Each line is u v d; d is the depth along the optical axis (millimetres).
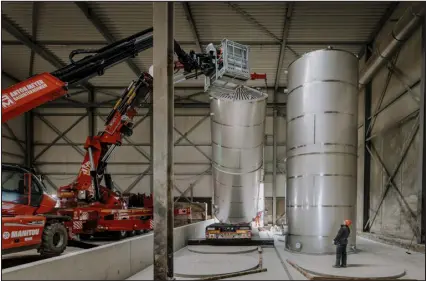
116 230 13922
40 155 23234
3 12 14477
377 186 15648
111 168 23469
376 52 14453
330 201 10562
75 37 16484
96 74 10531
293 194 11242
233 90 11773
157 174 7625
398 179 13250
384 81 14938
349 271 7863
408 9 11414
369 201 16703
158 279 7445
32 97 9023
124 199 16188
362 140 17547
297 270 8383
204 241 13305
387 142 14539
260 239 13297
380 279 7242
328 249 10445
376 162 15828
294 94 11453
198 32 16188
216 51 10258
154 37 7805
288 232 11508
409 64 12422
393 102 13945
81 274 6676
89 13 14227
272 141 23125
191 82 22734
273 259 10023
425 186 11000
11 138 21547
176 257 10375
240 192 14875
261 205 20219
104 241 14211
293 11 14344
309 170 10789
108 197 14484
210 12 14602
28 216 9266
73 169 23172
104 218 13930
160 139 7668
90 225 13805
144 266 9289
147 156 23391
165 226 7527
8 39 16859
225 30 16000
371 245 12773
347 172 10797
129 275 8398
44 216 10062
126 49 10469
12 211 9578
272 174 22969
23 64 19703
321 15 14609
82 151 23188
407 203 12375
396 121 13492
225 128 12617
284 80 22031
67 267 6363
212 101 12242
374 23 15164
